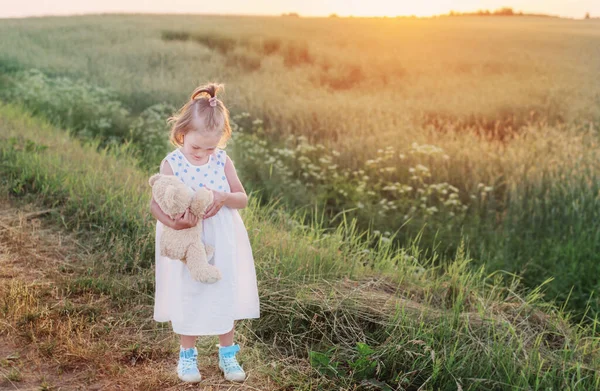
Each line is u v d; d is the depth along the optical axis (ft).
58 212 17.03
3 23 53.93
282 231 17.16
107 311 12.14
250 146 31.17
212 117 9.20
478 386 10.25
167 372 10.21
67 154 22.79
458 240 22.58
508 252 21.76
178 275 9.47
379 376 10.44
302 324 11.89
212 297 9.37
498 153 27.76
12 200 17.84
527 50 36.60
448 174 26.81
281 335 11.68
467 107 31.91
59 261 14.29
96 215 16.57
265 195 26.13
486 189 24.43
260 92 37.01
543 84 32.58
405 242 22.82
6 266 13.73
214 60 43.11
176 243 9.19
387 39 41.01
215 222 9.62
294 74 39.63
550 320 13.51
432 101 33.24
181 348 9.89
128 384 9.74
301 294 12.45
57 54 45.16
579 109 30.48
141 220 16.07
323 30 45.91
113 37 48.91
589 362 11.66
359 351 10.25
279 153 29.01
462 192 25.80
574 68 33.47
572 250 21.02
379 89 36.52
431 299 13.65
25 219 16.31
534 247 22.16
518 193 24.84
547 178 25.29
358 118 32.71
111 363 10.28
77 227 16.02
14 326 11.03
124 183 19.45
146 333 11.49
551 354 11.64
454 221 23.54
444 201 25.26
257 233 15.48
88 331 11.25
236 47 44.80
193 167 9.66
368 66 37.73
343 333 11.59
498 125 30.81
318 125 32.96
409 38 41.14
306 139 30.48
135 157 28.19
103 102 36.63
